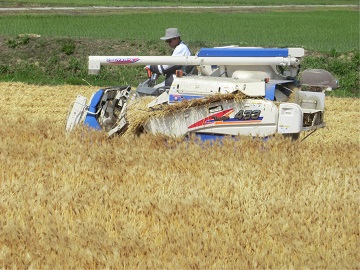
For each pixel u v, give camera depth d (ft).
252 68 67.36
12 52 147.84
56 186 53.88
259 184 54.75
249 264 40.78
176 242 43.37
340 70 141.49
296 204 50.34
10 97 103.96
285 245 43.04
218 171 57.21
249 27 214.48
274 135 62.44
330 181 55.57
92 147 64.03
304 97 65.00
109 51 151.23
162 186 53.36
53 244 42.34
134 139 65.51
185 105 63.82
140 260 41.06
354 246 43.42
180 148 62.49
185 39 177.06
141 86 71.05
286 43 175.11
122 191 51.90
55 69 143.84
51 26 198.39
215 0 338.75
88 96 106.22
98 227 45.75
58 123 84.48
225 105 63.26
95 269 40.22
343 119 96.32
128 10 268.62
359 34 200.44
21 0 290.56
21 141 67.00
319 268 40.24
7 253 41.47
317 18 253.03
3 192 51.78
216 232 44.93
